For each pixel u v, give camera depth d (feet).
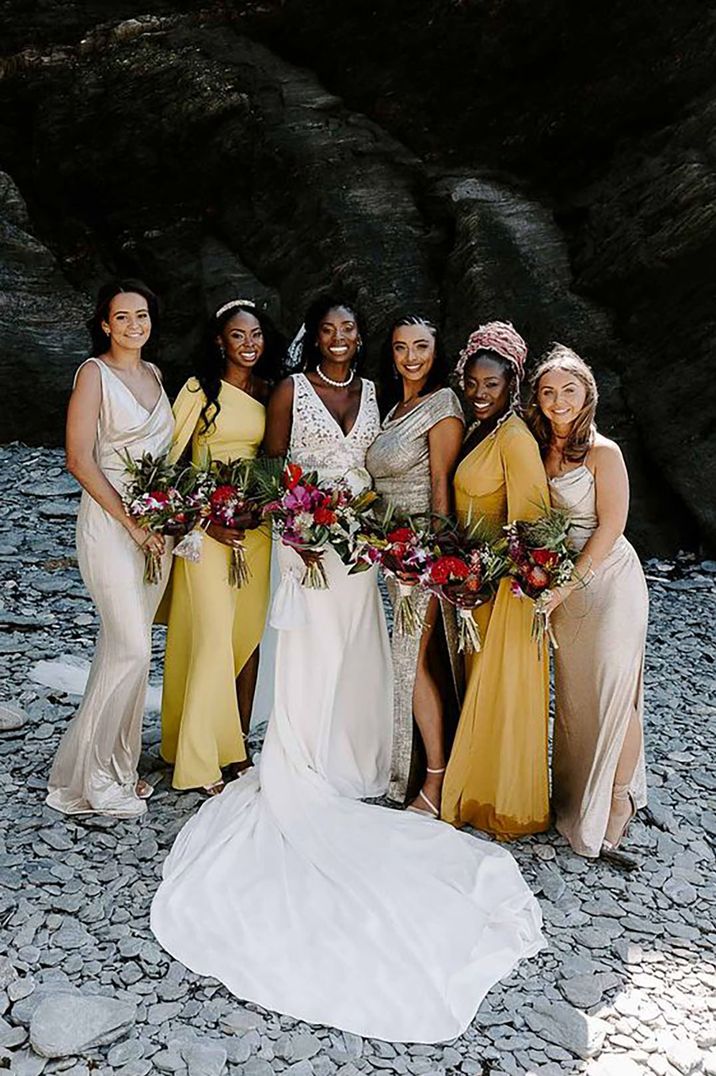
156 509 11.90
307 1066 8.89
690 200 25.48
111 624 12.16
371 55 31.27
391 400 12.54
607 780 11.94
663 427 25.52
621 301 26.84
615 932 10.96
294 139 30.96
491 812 12.48
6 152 35.14
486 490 11.79
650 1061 9.21
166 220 33.01
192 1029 9.29
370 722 13.15
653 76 27.17
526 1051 9.25
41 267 33.35
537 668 11.97
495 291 27.66
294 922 10.55
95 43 33.65
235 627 13.43
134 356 12.30
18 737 14.61
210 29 33.55
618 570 11.74
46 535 24.21
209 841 11.78
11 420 31.32
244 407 12.60
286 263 30.60
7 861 11.63
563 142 28.84
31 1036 9.00
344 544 11.80
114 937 10.46
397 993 9.72
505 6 28.48
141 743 13.70
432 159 30.81
